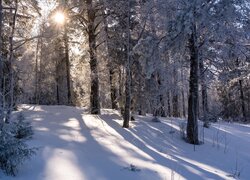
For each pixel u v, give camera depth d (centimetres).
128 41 1961
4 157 895
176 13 1655
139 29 2191
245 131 2588
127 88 1975
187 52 1881
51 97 4997
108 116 2353
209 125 2441
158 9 1773
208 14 1619
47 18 2369
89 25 2491
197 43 1784
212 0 1639
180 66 1952
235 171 1275
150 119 2436
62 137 1445
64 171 955
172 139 1783
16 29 2034
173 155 1395
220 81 2212
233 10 1608
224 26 1641
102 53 2594
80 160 1087
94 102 2464
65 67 4303
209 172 1148
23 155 923
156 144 1611
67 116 2178
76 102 4541
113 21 2364
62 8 2348
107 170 1006
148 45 1791
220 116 4628
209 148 1692
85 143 1372
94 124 1939
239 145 1883
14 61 2166
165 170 1080
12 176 881
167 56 1827
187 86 2481
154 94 2298
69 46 3647
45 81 4775
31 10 2122
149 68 1798
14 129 1055
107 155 1202
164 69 1986
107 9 2378
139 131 1873
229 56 1825
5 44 1950
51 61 4384
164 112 2983
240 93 4519
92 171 980
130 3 2022
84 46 2888
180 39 1711
